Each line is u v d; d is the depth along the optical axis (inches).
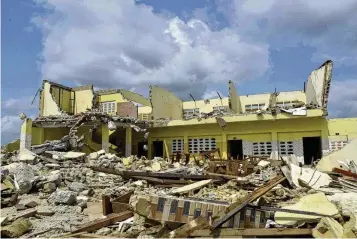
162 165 866.8
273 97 1409.9
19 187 500.4
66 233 308.7
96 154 890.1
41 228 325.1
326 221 260.5
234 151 1217.4
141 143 1242.0
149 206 305.3
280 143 1020.5
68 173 638.5
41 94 1267.2
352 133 992.9
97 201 465.4
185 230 261.6
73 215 384.8
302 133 999.0
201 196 480.1
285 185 526.0
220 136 1095.6
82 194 505.0
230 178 604.1
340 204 359.9
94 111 1031.6
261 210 290.7
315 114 958.4
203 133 1120.2
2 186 474.3
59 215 384.5
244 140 1066.1
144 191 533.6
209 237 257.1
